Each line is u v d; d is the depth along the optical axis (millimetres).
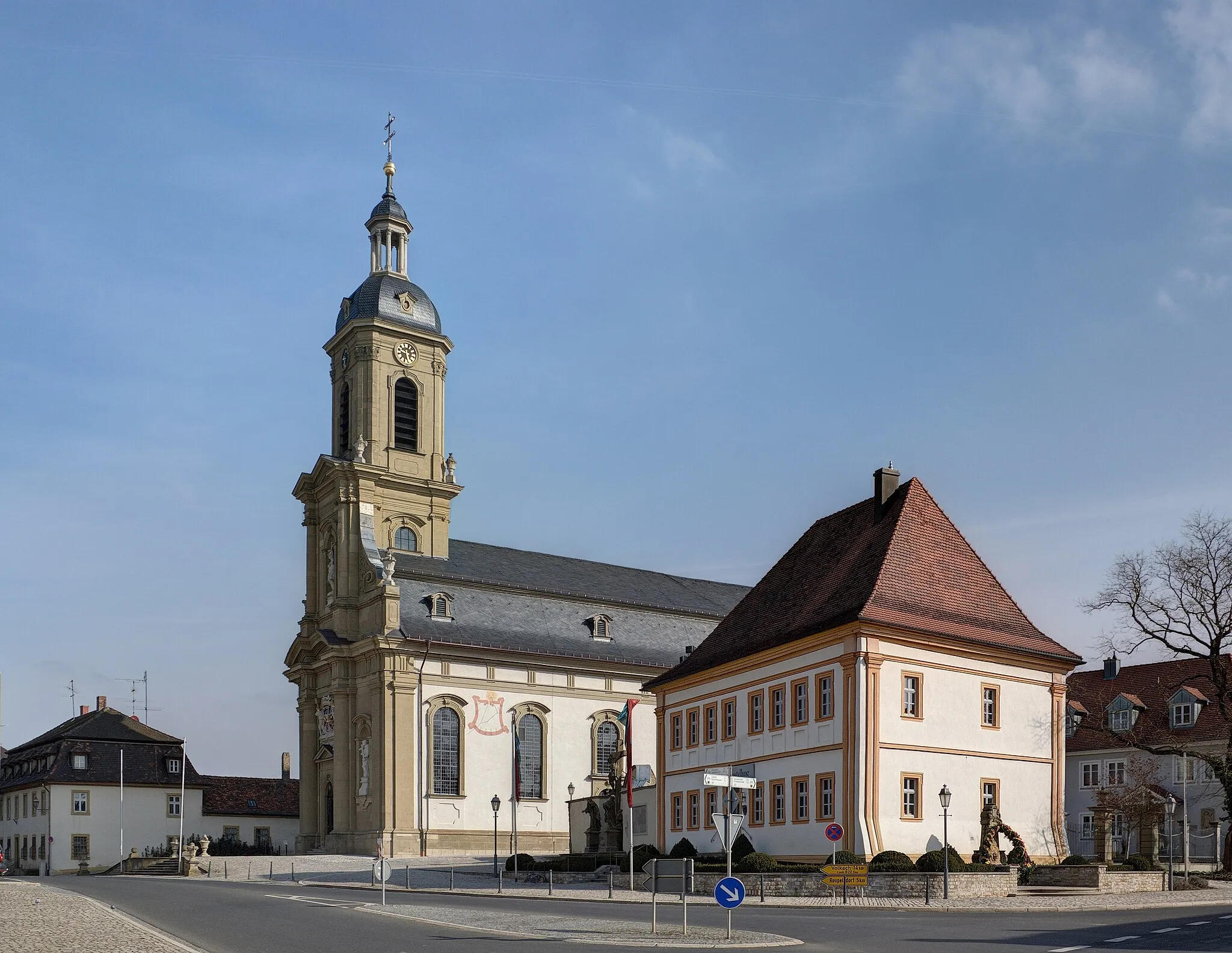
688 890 45188
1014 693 52281
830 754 48344
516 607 84562
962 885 40688
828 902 39656
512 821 77750
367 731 77562
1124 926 30672
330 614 83250
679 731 59969
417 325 89688
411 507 86312
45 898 40062
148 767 101750
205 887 49500
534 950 24672
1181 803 67500
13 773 106875
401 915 33875
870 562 51969
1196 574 55719
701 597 99125
